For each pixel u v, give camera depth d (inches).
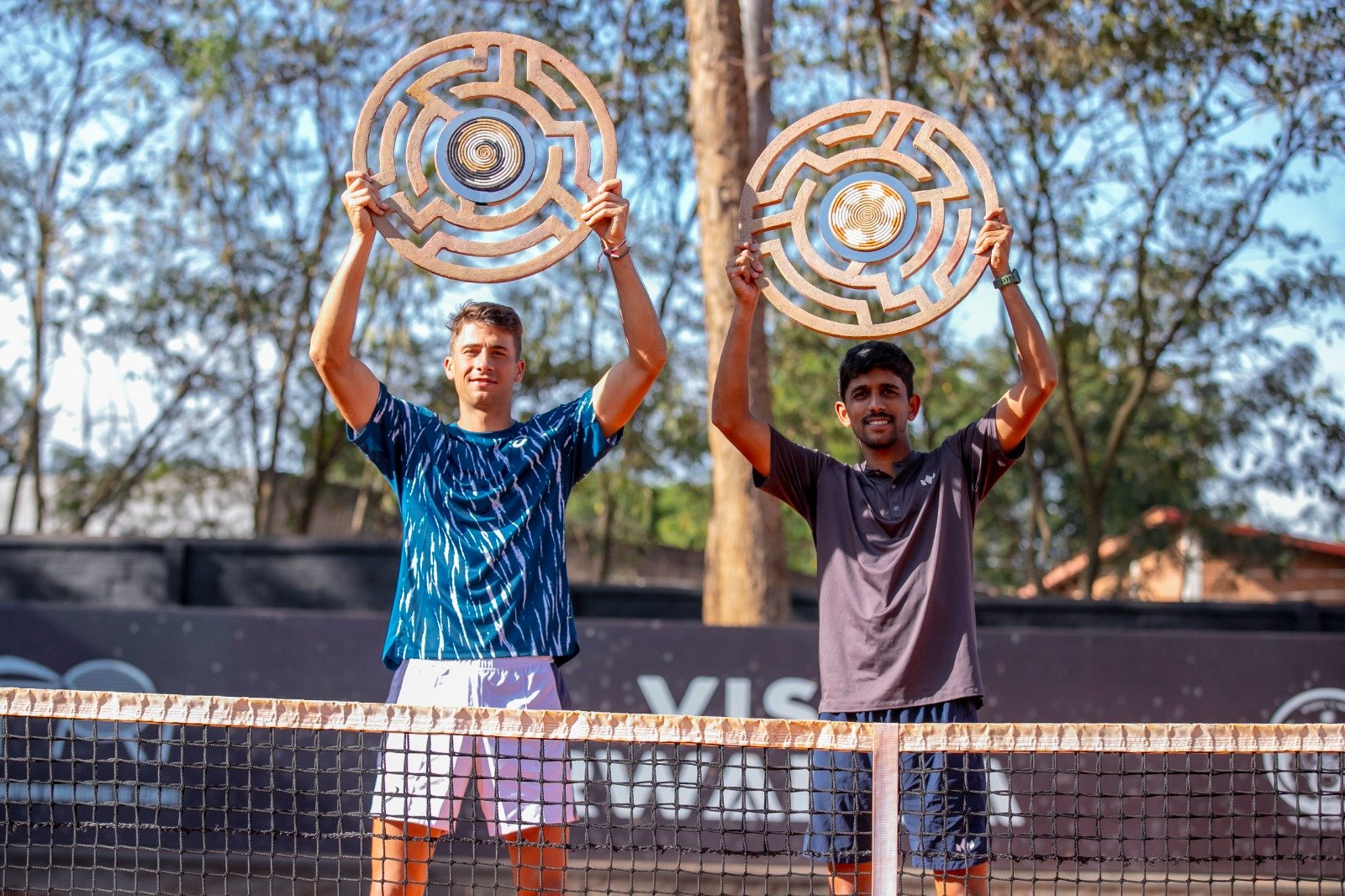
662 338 132.3
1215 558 677.9
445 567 125.6
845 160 139.3
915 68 432.5
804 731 117.1
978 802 133.3
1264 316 595.8
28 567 334.6
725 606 320.2
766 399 331.3
